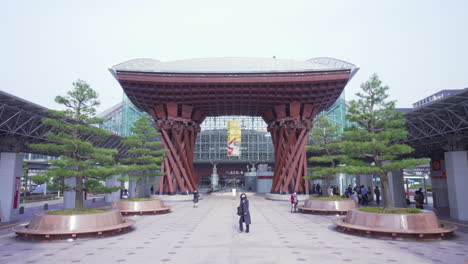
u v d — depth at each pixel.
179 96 46.41
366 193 35.88
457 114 25.22
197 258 12.70
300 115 48.53
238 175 103.31
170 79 43.31
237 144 67.25
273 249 14.32
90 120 21.64
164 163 49.28
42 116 28.25
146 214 29.64
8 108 25.47
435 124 27.41
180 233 18.88
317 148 37.50
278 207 36.84
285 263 11.86
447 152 27.78
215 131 97.56
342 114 80.25
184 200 47.66
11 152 28.66
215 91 45.38
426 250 14.08
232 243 15.74
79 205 21.47
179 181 48.69
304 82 43.38
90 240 16.73
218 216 27.97
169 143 48.41
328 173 34.25
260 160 95.50
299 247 14.73
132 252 13.86
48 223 17.31
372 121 22.09
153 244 15.61
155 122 50.22
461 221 25.38
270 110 51.50
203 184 103.62
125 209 29.70
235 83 43.75
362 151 22.06
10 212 27.98
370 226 17.69
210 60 53.09
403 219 17.03
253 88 44.78
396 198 38.34
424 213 17.69
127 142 35.78
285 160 48.81
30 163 65.75
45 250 14.44
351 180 66.75
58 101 21.39
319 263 11.85
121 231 19.16
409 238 16.55
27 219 29.27
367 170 20.61
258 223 23.20
